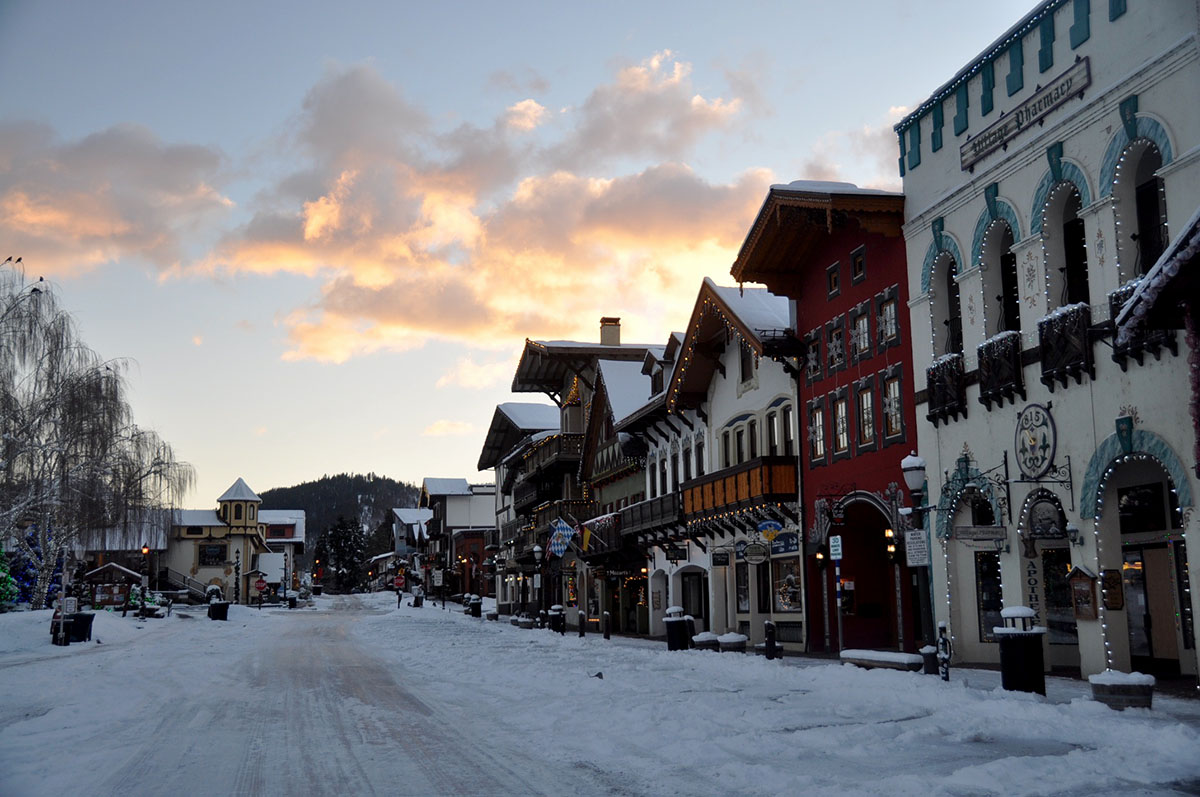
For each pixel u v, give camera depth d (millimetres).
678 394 37188
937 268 23516
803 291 30297
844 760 10719
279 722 14625
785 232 28875
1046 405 19172
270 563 113500
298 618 67000
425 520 140375
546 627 48844
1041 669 15250
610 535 45250
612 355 52719
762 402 32625
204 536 100312
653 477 43188
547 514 55062
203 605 90062
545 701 16719
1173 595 19453
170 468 50438
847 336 27609
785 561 31281
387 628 49781
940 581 22719
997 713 13375
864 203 24672
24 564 54812
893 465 25109
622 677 20453
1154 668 19828
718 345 35969
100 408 39938
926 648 18047
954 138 22656
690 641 29703
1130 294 16578
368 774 10406
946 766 10242
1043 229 19516
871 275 26453
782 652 27266
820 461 29016
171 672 23594
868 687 17031
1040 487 19328
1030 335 19703
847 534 28609
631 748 11695
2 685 20219
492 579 94125
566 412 56938
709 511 33938
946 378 22297
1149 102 16766
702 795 9078
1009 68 20625
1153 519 20000
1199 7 15742
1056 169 19000
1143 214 17484
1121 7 17500
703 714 14219
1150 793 8773
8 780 10180
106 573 85438
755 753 11156
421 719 14812
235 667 25234
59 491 39594
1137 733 11352
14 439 36625
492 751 11750
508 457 67688
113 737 13250
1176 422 16031
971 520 22391
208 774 10516
